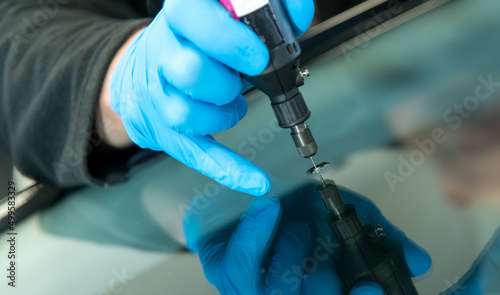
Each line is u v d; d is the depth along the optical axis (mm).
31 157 905
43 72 906
